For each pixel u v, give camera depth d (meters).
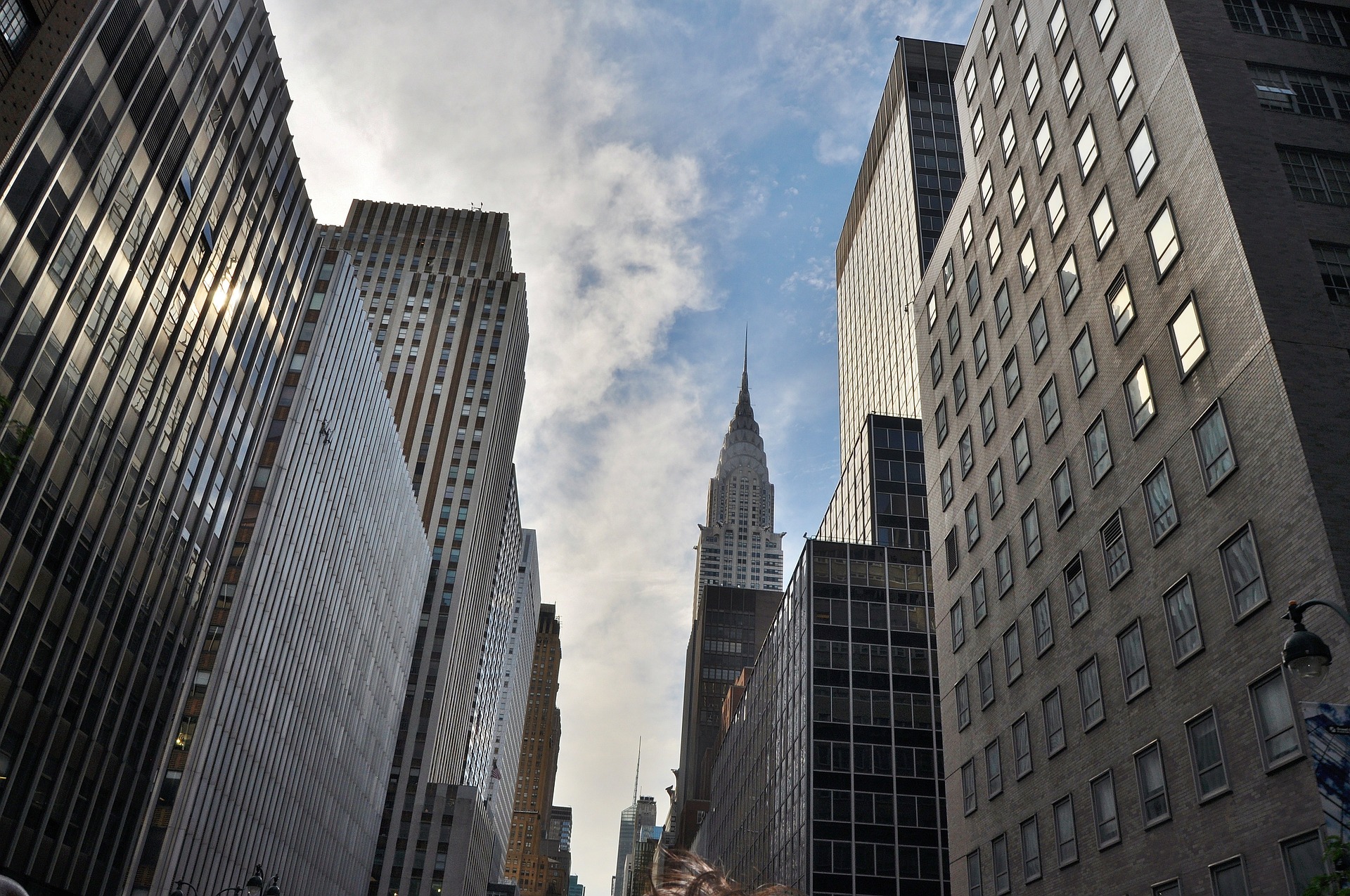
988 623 50.88
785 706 94.44
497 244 191.00
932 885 76.75
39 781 53.91
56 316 50.53
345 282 98.19
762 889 4.60
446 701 152.25
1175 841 32.97
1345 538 28.00
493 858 195.50
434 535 160.25
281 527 84.12
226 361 69.94
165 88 57.56
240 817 80.69
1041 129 49.38
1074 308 44.16
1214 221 34.62
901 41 140.12
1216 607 32.34
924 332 65.62
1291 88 36.91
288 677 88.75
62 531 53.19
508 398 180.88
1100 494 40.44
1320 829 26.72
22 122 44.56
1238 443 32.25
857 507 111.44
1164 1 38.72
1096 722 38.81
